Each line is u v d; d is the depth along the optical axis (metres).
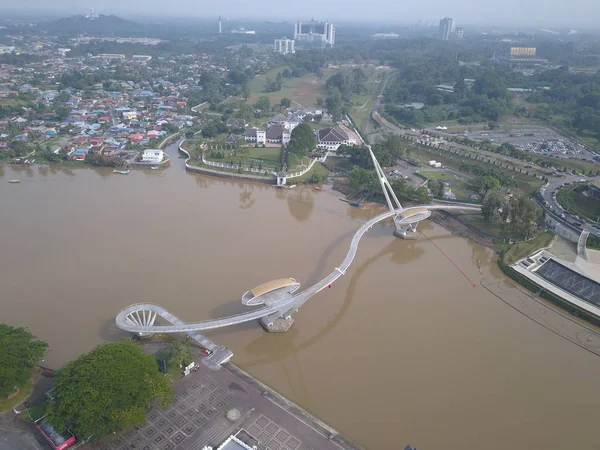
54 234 148.00
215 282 122.69
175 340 98.44
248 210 176.38
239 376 89.62
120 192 190.00
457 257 147.00
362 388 89.69
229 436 75.19
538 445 79.50
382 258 144.38
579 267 137.38
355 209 182.38
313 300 118.69
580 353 104.50
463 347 103.56
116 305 110.88
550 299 124.19
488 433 81.19
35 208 169.25
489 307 120.25
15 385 81.00
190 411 80.44
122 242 144.00
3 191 185.75
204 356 94.06
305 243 148.88
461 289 128.25
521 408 87.31
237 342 101.19
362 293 123.38
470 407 86.69
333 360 97.12
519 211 153.12
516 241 154.75
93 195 185.12
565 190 193.88
